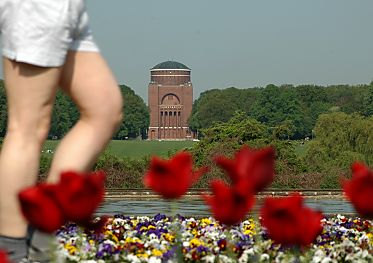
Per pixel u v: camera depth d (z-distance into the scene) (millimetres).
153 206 42750
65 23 9578
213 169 57281
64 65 9844
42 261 9414
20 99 9562
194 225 16188
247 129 66812
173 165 6977
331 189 58656
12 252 9344
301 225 5941
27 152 9484
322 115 76688
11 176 9367
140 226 16109
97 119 9898
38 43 9469
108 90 9938
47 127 9742
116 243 13547
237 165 6527
